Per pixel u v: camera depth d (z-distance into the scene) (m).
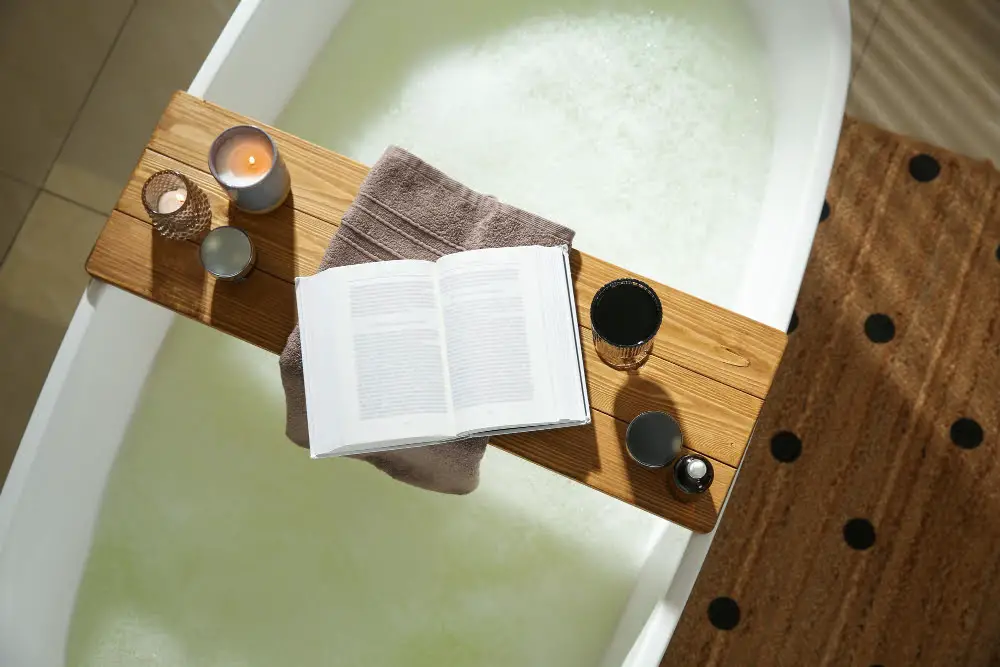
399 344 1.13
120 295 1.42
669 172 1.75
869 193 1.96
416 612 1.59
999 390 1.86
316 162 1.28
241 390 1.67
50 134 2.06
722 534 1.82
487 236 1.22
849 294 1.91
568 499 1.64
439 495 1.65
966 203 1.94
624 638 1.49
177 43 2.09
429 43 1.82
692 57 1.77
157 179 1.24
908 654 1.76
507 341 1.13
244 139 1.22
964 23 2.03
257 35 1.50
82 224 2.02
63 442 1.39
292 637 1.57
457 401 1.13
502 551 1.62
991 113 2.00
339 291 1.15
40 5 2.11
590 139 1.77
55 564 1.46
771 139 1.71
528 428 1.14
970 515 1.81
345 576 1.61
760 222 1.68
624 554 1.61
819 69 1.55
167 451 1.62
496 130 1.78
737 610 1.79
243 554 1.61
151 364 1.63
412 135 1.78
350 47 1.79
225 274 1.18
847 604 1.78
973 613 1.78
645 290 1.11
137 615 1.55
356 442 1.11
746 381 1.21
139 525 1.59
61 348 1.34
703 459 1.13
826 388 1.88
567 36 1.82
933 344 1.88
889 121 2.00
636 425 1.14
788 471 1.84
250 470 1.64
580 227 1.73
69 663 1.51
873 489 1.83
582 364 1.17
